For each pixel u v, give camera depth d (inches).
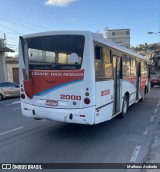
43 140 275.4
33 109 284.5
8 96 735.7
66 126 339.6
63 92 264.2
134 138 281.0
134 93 472.1
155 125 346.6
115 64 332.5
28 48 287.1
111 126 340.5
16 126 344.8
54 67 268.4
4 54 1015.0
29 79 283.1
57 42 267.6
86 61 250.8
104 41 285.3
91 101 252.5
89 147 249.4
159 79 1117.7
